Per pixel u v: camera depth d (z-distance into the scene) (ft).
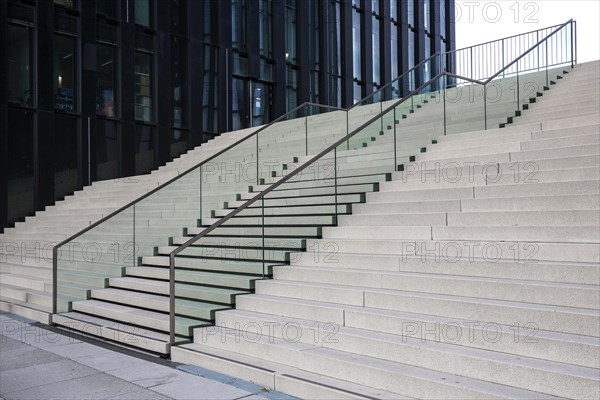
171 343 24.14
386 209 29.81
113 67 63.62
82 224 48.47
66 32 59.93
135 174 64.59
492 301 18.85
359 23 92.63
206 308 25.26
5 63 54.80
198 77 70.13
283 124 46.62
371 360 18.43
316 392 17.76
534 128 33.58
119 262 35.86
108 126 62.90
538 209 24.12
